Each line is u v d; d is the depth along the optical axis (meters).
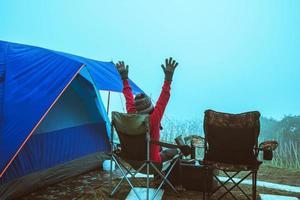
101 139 5.04
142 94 3.46
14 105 3.05
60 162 4.08
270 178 4.64
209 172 3.52
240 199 3.46
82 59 4.89
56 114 4.08
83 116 4.68
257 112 2.88
